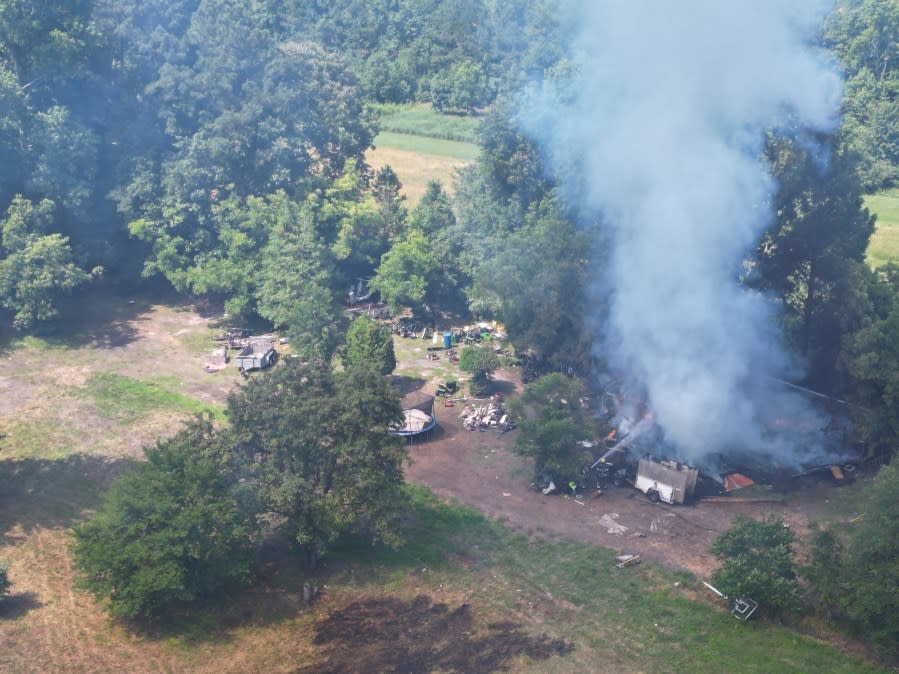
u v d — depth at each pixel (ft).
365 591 143.74
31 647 128.16
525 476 179.73
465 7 511.40
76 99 258.78
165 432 192.85
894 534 129.70
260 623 135.64
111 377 217.36
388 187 282.15
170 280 254.47
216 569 135.95
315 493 143.54
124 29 256.52
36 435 189.88
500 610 140.05
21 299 231.30
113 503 137.28
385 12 540.52
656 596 143.43
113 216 261.44
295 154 268.21
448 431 197.16
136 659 127.03
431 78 508.94
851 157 201.36
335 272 252.21
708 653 130.41
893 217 359.87
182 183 253.03
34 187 239.91
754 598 137.59
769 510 168.55
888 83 411.95
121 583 130.62
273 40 281.33
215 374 221.05
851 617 130.41
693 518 165.89
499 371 227.20
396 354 234.99
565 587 145.89
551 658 128.98
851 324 192.75
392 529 144.05
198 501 135.03
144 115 261.24
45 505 165.78
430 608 139.95
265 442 142.51
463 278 263.29
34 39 244.63
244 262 247.70
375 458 144.97
